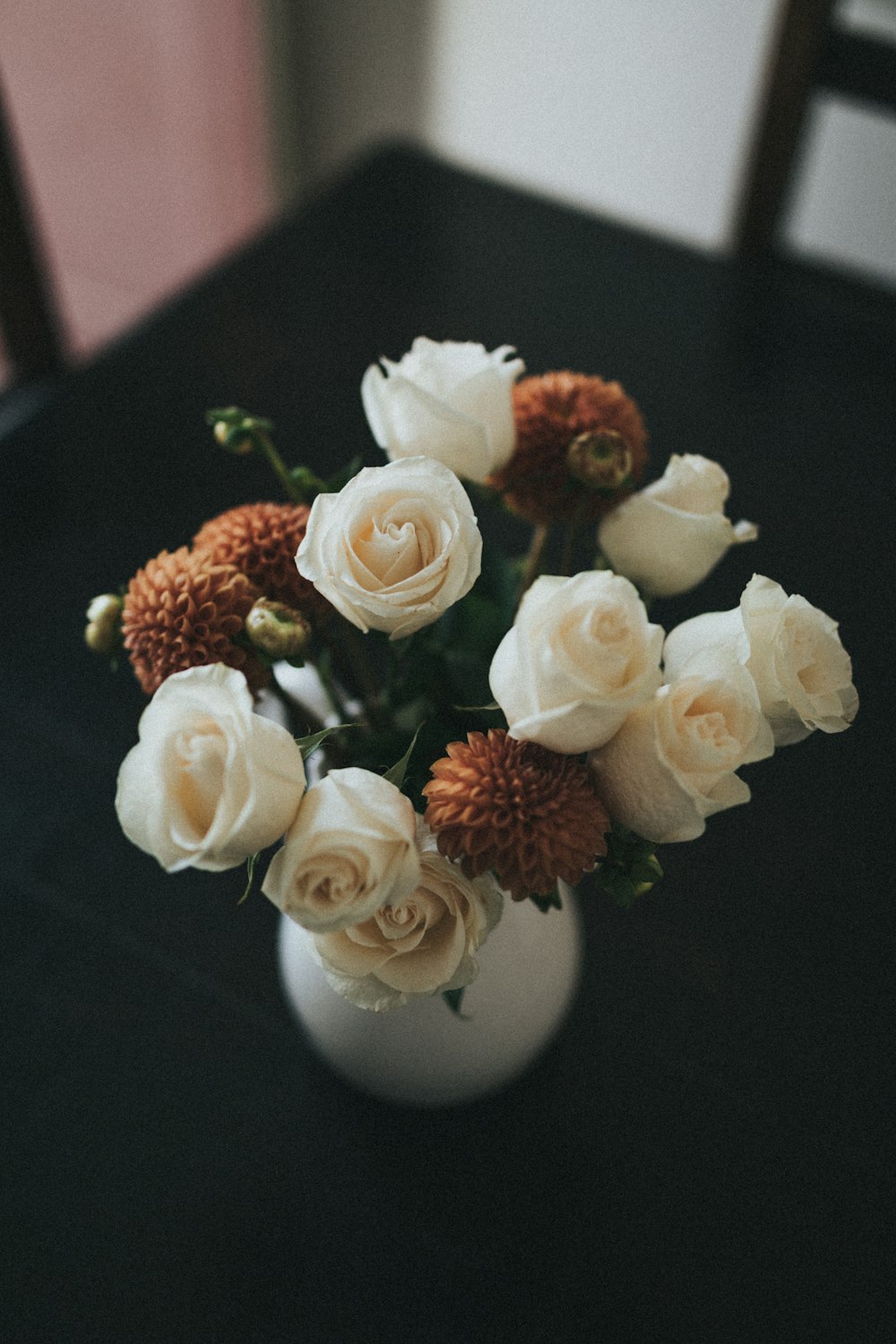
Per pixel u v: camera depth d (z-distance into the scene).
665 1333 0.71
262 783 0.49
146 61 1.86
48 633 0.98
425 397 0.59
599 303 1.23
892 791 0.92
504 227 1.30
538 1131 0.78
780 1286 0.73
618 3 1.80
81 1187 0.76
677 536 0.62
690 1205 0.75
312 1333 0.71
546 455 0.66
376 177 1.36
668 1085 0.79
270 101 2.15
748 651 0.53
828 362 1.19
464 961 0.54
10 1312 0.72
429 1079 0.73
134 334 1.20
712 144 1.90
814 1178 0.76
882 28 1.65
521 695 0.51
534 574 0.73
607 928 0.85
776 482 1.09
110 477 1.08
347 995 0.55
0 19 1.67
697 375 1.17
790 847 0.89
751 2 1.71
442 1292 0.72
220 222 2.19
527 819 0.52
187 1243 0.74
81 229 1.99
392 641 0.59
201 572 0.58
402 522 0.53
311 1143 0.77
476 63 1.99
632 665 0.49
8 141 1.25
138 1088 0.79
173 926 0.85
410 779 0.59
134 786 0.51
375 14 2.01
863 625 1.00
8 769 0.90
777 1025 0.82
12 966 0.83
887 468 1.11
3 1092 0.79
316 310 1.22
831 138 1.77
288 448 1.10
